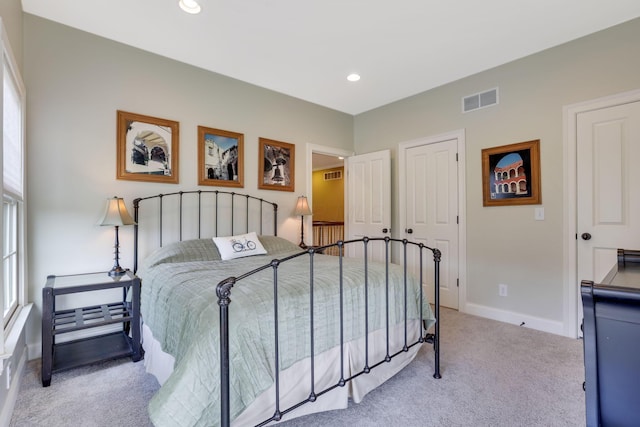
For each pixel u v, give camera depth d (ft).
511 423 5.28
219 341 4.05
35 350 7.61
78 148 8.35
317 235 21.86
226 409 3.73
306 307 5.10
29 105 7.69
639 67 7.89
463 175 11.33
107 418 5.41
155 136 9.57
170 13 7.63
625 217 8.16
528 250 9.80
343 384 5.37
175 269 7.11
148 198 9.46
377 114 14.21
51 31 8.00
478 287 10.98
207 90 10.66
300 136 13.23
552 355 7.83
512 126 10.09
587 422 2.71
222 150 11.00
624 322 2.62
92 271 8.49
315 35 8.53
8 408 5.37
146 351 6.95
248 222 11.69
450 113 11.66
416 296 7.21
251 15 7.66
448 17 7.73
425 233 12.48
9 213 6.49
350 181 15.01
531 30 8.34
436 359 6.78
